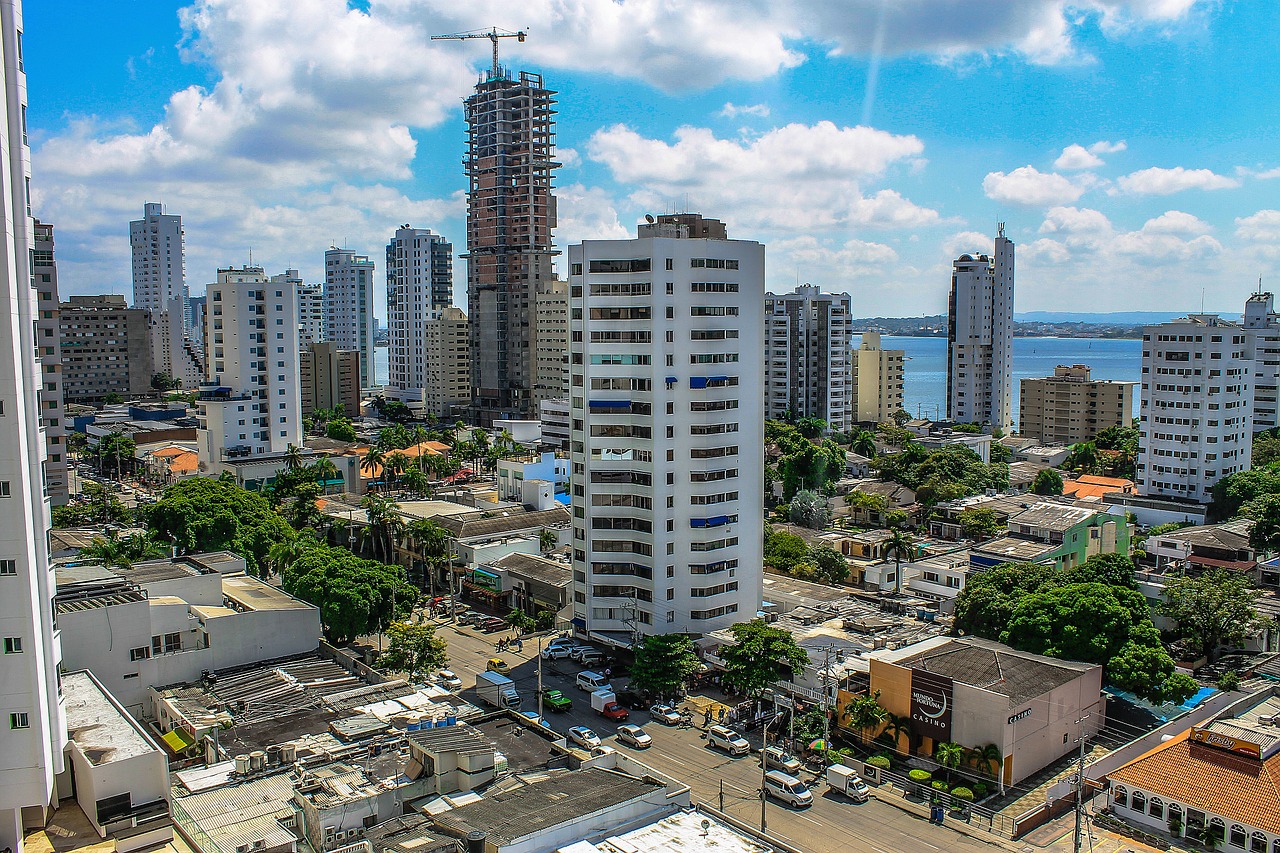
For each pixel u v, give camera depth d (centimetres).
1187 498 18912
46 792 6119
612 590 12281
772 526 18088
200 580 10412
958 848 7631
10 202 5978
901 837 7806
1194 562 14588
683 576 12075
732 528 12219
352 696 8744
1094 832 7900
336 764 7138
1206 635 11656
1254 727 8544
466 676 11594
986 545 15038
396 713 8138
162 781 6500
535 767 7244
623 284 11925
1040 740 8994
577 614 12619
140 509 16800
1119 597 10538
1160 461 19275
